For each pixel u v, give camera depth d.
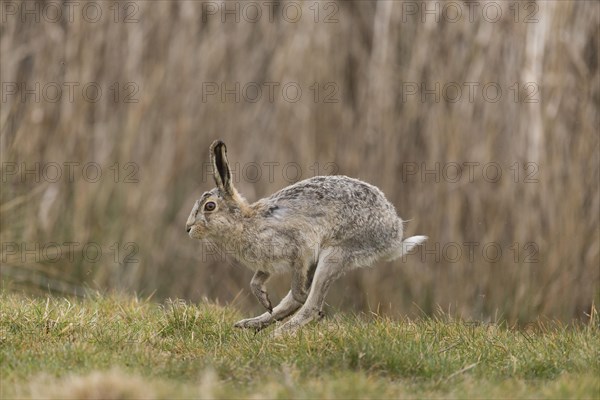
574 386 18.02
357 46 36.12
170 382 18.05
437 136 34.81
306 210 22.73
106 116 37.12
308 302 22.50
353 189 23.11
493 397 17.59
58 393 16.67
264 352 20.05
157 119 37.06
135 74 37.12
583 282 33.53
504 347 21.16
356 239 22.89
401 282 34.44
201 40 37.22
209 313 23.69
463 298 34.12
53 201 36.12
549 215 33.88
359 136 35.62
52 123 36.91
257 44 36.97
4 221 34.03
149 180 36.81
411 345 20.06
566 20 34.28
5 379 17.78
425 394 17.88
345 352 19.61
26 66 37.22
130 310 24.53
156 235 36.44
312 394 17.03
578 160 33.91
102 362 19.05
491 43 34.62
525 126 34.28
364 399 17.14
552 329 28.48
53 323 21.80
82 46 37.16
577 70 34.22
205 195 22.77
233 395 17.14
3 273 33.50
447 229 34.56
